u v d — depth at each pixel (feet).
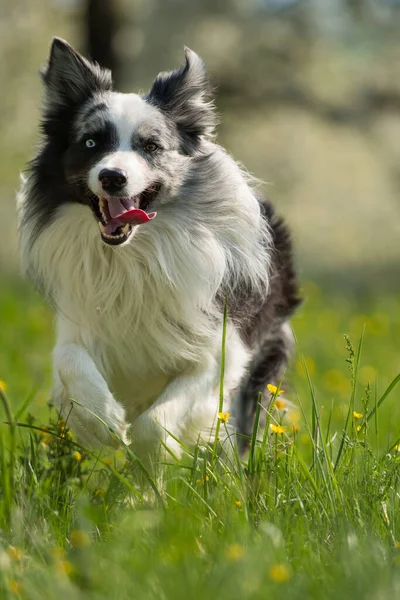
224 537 21.18
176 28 147.84
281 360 33.99
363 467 24.89
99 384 27.50
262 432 32.89
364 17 165.37
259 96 153.58
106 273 29.89
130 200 28.99
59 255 30.37
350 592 17.93
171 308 29.84
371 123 161.48
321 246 126.11
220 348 30.32
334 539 21.93
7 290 81.66
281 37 156.35
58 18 128.98
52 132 30.96
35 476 24.43
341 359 54.75
